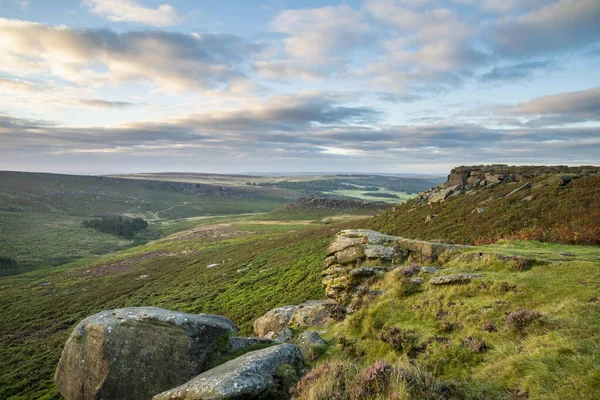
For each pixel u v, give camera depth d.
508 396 6.78
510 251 15.55
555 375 6.68
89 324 16.09
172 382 13.60
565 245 19.11
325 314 18.38
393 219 57.22
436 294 12.64
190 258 96.19
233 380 8.70
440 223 41.75
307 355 12.73
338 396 7.60
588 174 37.19
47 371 34.94
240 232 147.00
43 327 53.50
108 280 83.31
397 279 14.99
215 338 14.53
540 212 30.12
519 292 10.81
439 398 6.85
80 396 15.05
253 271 61.09
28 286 85.75
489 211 36.50
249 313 39.31
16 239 165.75
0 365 38.69
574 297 9.53
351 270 18.84
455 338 9.82
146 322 14.93
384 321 12.43
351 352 11.89
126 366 14.41
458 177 57.88
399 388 7.07
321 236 79.75
